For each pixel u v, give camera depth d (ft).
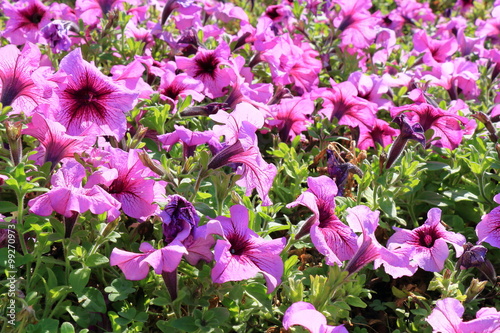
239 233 2.08
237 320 2.16
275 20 3.98
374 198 2.48
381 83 3.09
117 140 2.31
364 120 2.89
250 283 2.15
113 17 3.26
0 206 2.10
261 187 2.19
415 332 2.31
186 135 2.30
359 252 2.14
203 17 3.88
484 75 3.76
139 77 2.51
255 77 3.46
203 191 2.39
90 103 2.27
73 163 2.05
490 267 2.36
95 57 3.23
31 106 2.30
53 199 1.96
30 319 1.99
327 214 2.23
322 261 2.39
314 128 2.93
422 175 2.77
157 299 2.05
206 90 2.91
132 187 2.19
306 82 3.36
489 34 4.19
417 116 2.75
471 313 2.34
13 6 3.19
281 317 2.24
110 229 2.10
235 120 2.15
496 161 2.64
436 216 2.32
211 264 2.11
